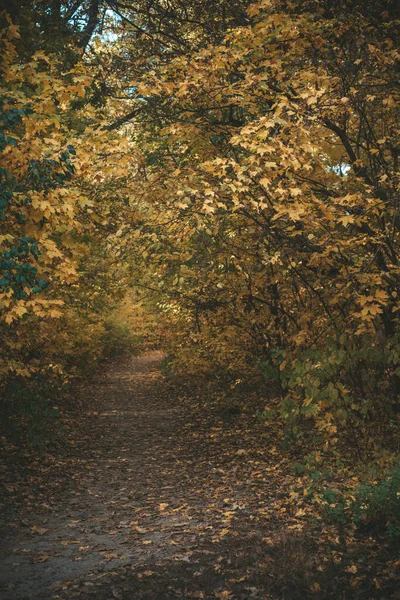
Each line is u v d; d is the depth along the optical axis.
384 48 8.44
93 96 10.77
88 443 13.09
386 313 9.21
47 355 13.76
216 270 11.95
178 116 10.23
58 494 8.83
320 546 5.72
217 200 8.09
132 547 6.15
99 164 7.86
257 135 7.32
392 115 9.20
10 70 6.60
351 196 7.28
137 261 11.80
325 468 8.26
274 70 8.19
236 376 15.52
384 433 8.86
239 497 8.08
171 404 19.27
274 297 11.89
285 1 8.33
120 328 34.50
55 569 5.53
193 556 5.64
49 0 9.45
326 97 7.89
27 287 6.40
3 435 11.99
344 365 8.31
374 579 4.88
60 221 6.85
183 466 10.64
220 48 7.94
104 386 25.45
